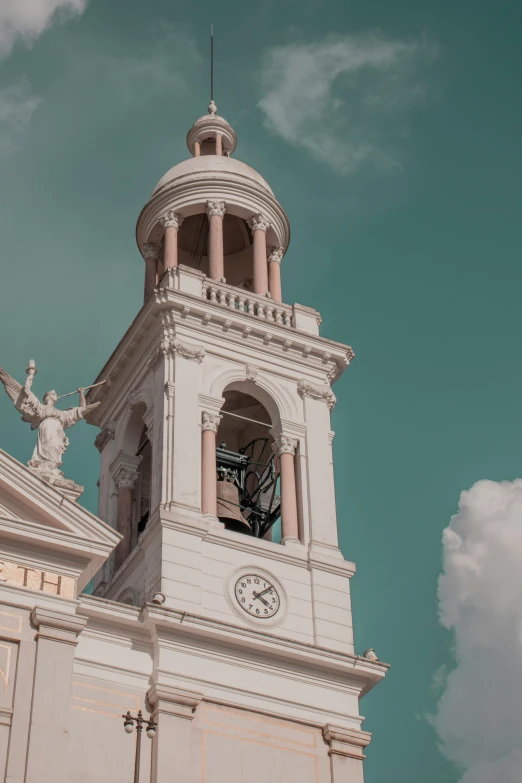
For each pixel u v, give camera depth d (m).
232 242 58.31
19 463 43.03
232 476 51.06
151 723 42.03
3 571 42.06
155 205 56.09
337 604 47.31
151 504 48.12
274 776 43.16
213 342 51.06
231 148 60.19
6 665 40.66
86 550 42.88
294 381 51.81
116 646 43.56
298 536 48.78
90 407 48.25
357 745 44.56
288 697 44.72
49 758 39.47
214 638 44.53
